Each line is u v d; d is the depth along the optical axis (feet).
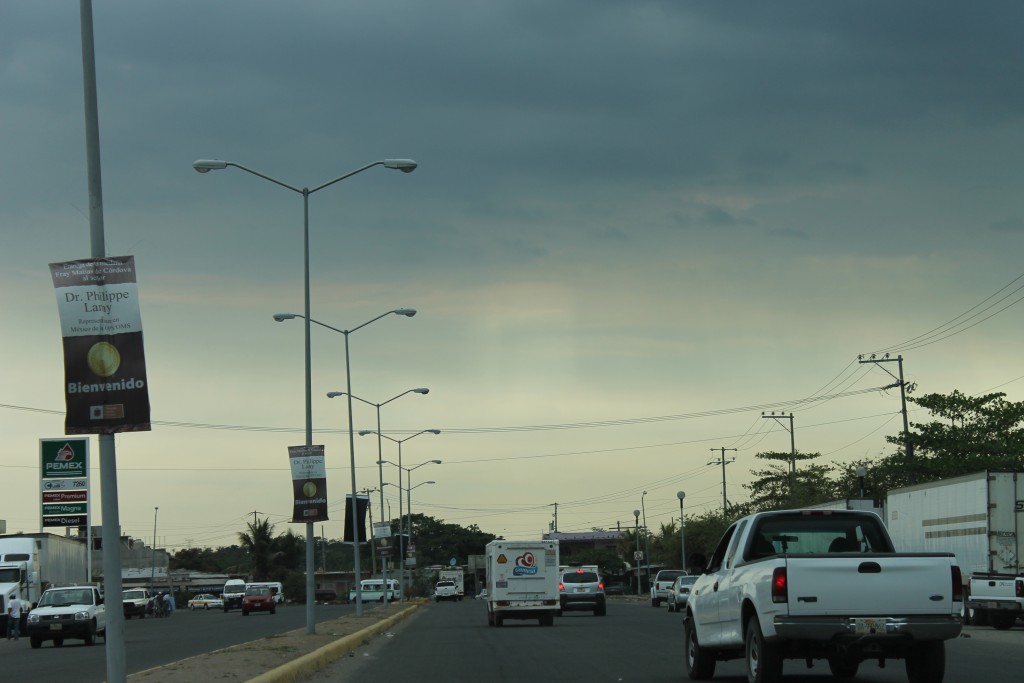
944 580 41.55
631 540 436.35
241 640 109.09
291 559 432.25
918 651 43.62
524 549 125.90
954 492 114.62
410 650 81.05
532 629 112.06
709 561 53.31
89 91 38.96
